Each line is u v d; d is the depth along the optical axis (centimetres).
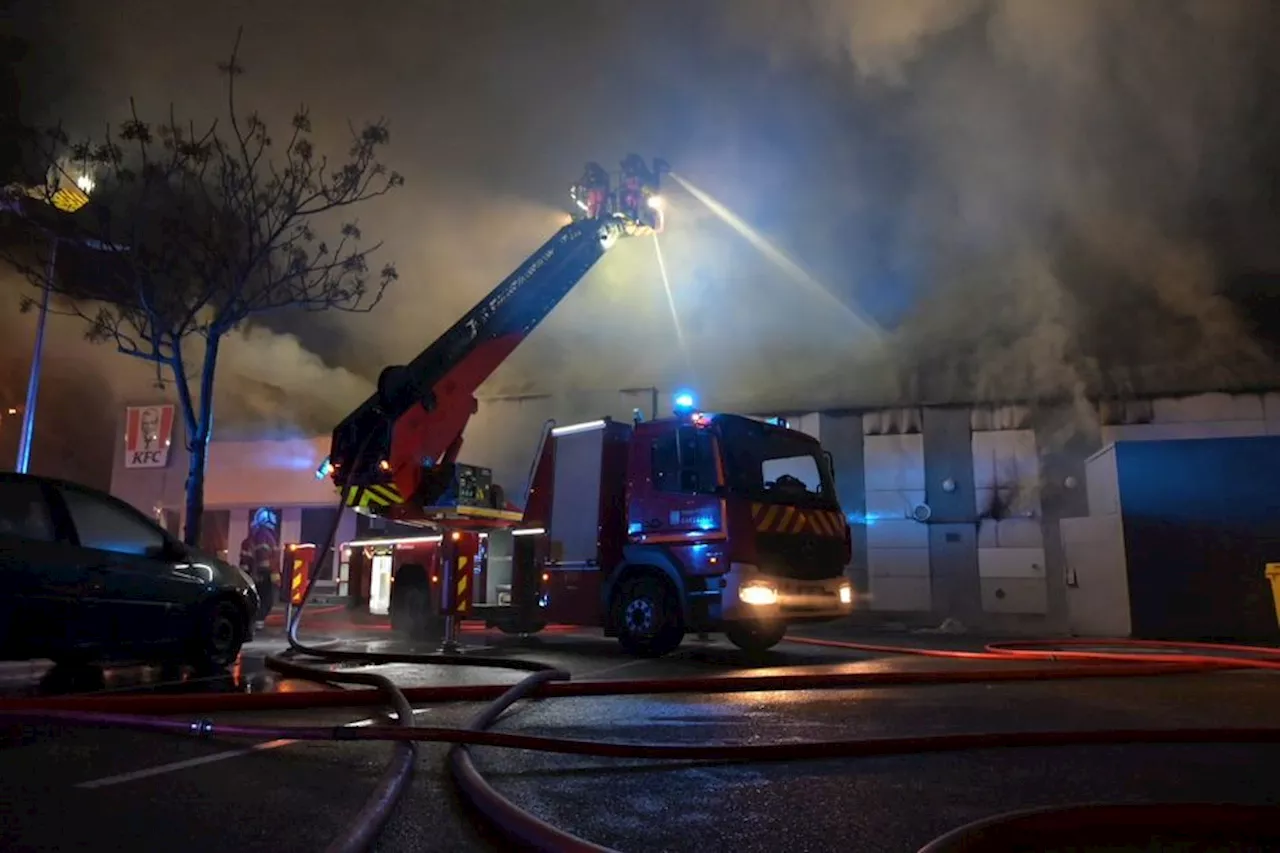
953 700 636
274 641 1134
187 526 1260
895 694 668
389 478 1016
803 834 317
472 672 790
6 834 303
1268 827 311
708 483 873
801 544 905
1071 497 1861
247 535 2445
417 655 839
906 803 358
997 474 1912
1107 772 412
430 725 525
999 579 1870
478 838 310
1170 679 765
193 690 654
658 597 907
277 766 418
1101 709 596
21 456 1725
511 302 1223
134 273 1320
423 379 1084
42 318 1789
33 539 623
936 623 1838
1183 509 1248
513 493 2183
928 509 1912
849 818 337
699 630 880
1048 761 435
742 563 848
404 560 1182
